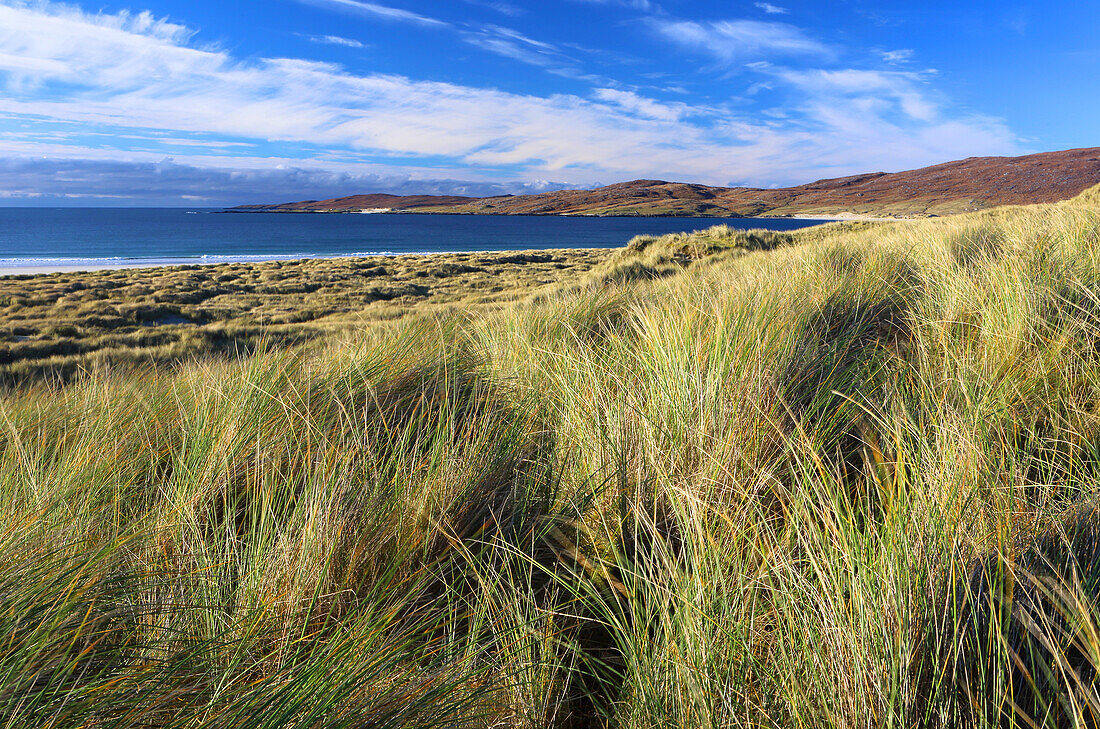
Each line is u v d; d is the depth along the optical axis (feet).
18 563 4.41
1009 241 15.80
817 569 4.02
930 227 24.09
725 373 7.92
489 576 5.37
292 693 3.71
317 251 296.51
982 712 3.33
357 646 4.18
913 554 4.00
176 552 5.63
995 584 4.01
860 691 3.48
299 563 5.16
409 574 5.49
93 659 4.02
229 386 9.57
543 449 8.13
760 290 12.58
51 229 536.83
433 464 6.75
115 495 6.59
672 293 15.26
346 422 8.40
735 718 3.65
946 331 9.70
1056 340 8.24
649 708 3.98
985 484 4.88
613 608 5.28
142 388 12.73
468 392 10.53
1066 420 6.40
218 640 4.30
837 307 12.40
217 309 79.82
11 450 7.84
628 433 7.43
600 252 191.11
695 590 4.39
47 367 37.60
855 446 7.01
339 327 51.44
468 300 77.20
